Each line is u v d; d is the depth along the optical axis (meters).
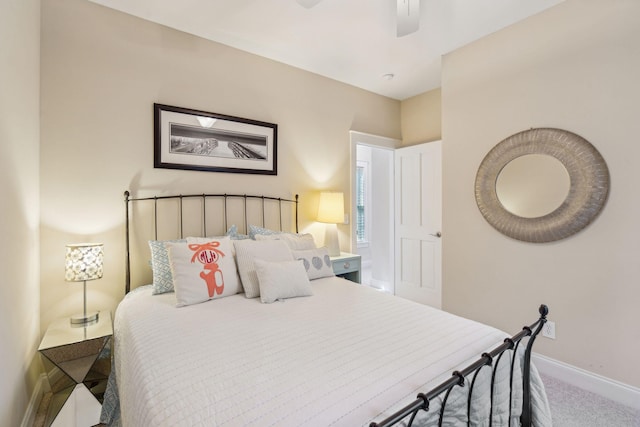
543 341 2.23
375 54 2.77
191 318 1.56
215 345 1.26
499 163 2.43
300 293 1.91
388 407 0.90
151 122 2.27
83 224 2.03
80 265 1.80
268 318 1.56
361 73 3.16
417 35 2.48
